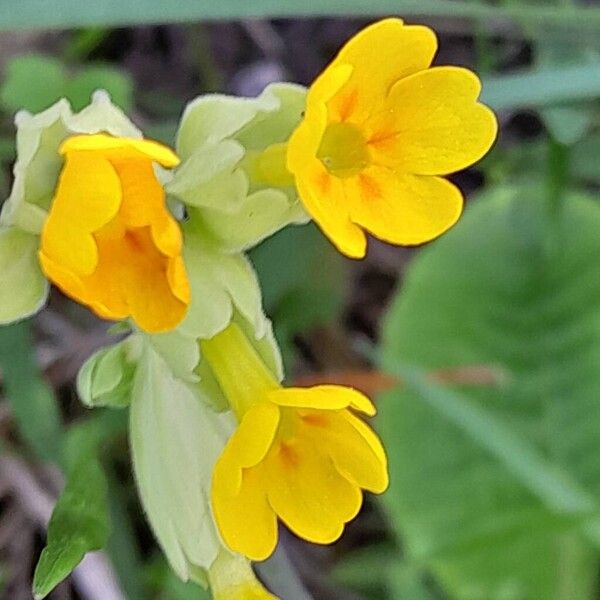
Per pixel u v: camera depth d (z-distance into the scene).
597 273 0.08
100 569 0.07
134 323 0.05
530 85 0.07
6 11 0.06
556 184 0.08
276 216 0.05
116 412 0.07
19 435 0.08
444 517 0.08
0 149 0.08
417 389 0.08
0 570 0.08
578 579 0.08
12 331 0.07
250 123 0.05
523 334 0.08
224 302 0.05
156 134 0.08
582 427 0.08
